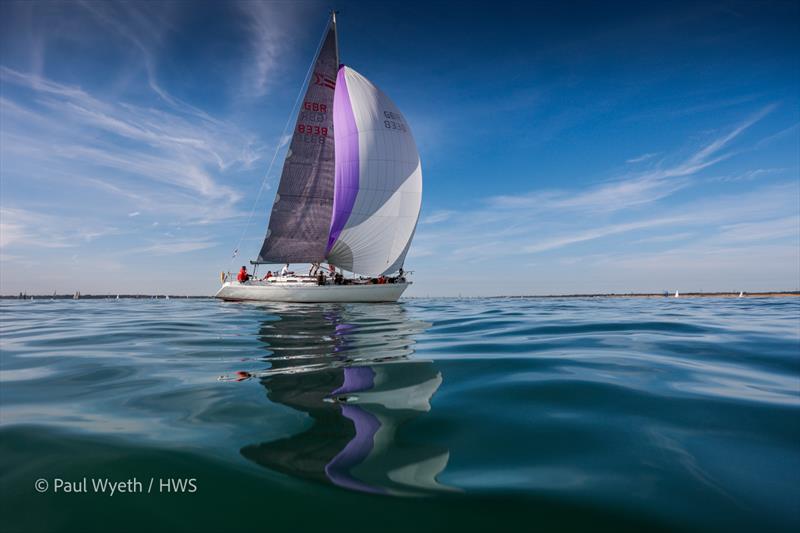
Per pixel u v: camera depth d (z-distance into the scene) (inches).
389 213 781.3
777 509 63.7
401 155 780.6
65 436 94.4
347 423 103.0
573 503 65.7
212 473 76.1
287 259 870.4
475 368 168.7
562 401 121.4
